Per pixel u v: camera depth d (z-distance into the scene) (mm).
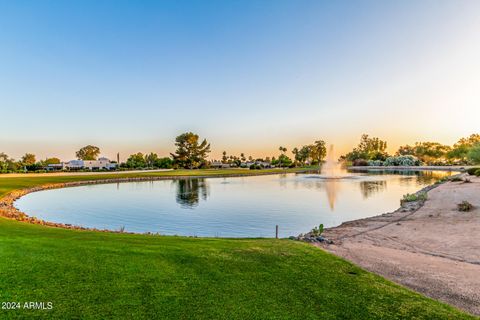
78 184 50406
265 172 88000
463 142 108938
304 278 7379
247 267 7918
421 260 9930
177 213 23594
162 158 124562
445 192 29312
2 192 32719
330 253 9984
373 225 16500
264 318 5355
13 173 73312
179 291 6238
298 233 17094
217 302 5855
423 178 58094
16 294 5750
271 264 8281
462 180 40719
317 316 5562
